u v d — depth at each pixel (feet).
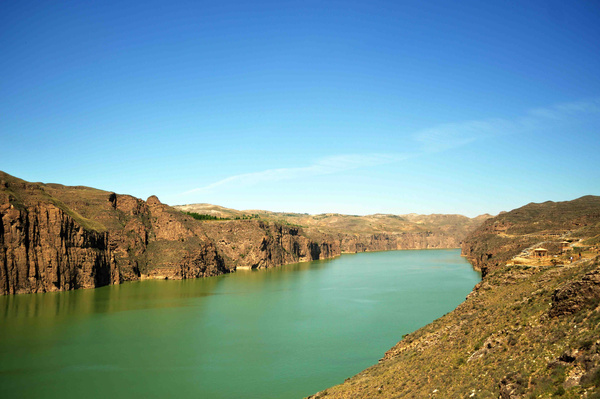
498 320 149.69
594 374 86.12
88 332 318.65
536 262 215.92
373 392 144.56
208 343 293.43
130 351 274.98
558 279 153.38
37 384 221.25
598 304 110.42
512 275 205.05
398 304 431.43
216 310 407.03
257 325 345.31
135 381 225.56
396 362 177.37
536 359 106.01
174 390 214.28
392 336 309.01
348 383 176.04
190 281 642.22
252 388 215.92
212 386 218.79
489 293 203.41
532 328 124.57
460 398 110.32
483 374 116.78
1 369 241.76
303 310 407.64
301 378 228.63
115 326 338.13
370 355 265.95
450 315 208.54
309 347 283.79
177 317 373.61
